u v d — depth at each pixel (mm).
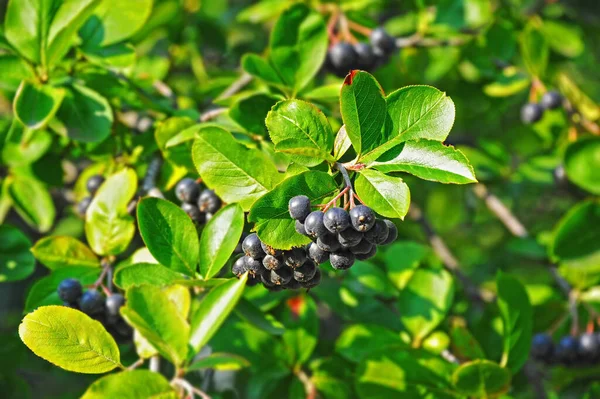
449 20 938
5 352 788
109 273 638
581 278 800
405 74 1010
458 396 672
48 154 746
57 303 632
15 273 690
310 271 533
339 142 534
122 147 727
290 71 681
